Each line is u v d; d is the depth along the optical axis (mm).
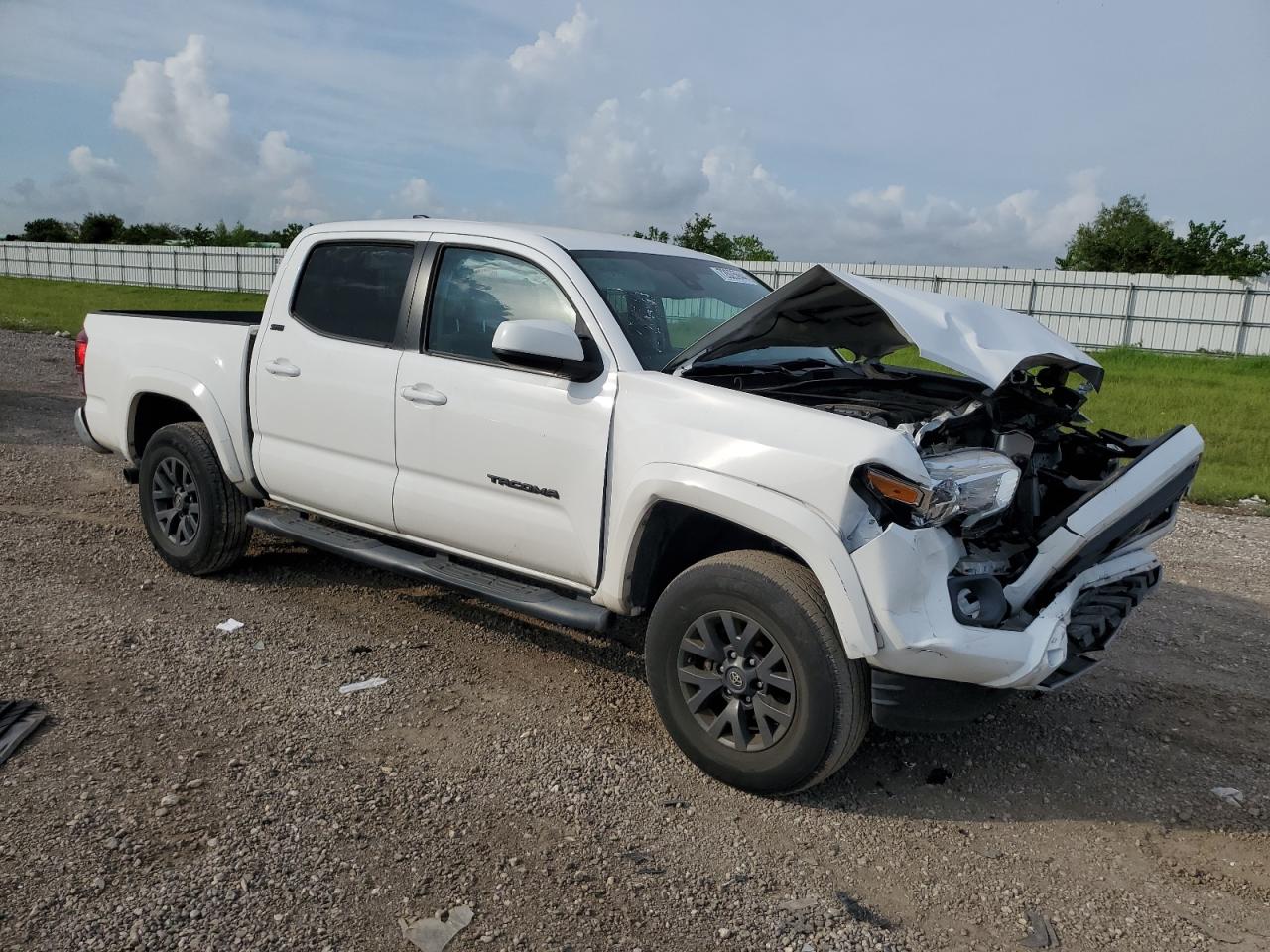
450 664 4352
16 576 5172
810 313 3707
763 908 2771
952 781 3592
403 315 4328
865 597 3037
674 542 3783
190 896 2643
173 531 5352
